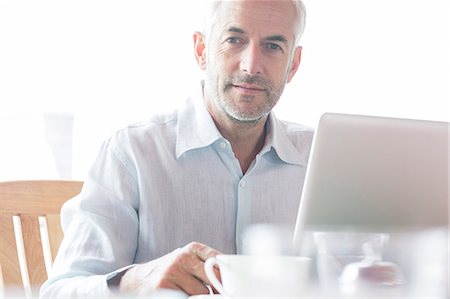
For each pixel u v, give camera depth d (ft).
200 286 3.70
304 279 2.86
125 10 10.43
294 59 6.15
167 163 5.90
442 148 3.85
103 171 5.86
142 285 4.09
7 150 9.93
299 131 6.52
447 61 11.25
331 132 3.69
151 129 6.06
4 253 5.70
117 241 5.57
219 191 5.92
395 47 11.31
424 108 11.28
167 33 10.57
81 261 5.31
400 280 3.00
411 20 11.29
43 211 5.98
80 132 10.23
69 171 10.16
